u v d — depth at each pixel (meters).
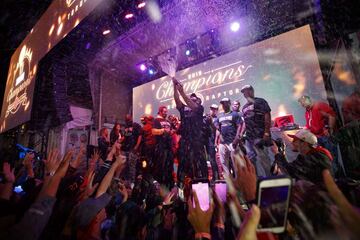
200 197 1.36
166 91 10.31
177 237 2.22
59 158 1.89
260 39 8.84
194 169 6.28
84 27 7.27
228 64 8.81
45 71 8.13
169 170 7.21
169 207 2.59
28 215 1.27
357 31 5.75
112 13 7.00
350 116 5.34
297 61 7.44
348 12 6.49
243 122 6.76
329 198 1.12
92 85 11.01
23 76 7.63
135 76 12.54
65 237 1.64
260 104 6.56
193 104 6.19
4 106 8.84
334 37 6.92
